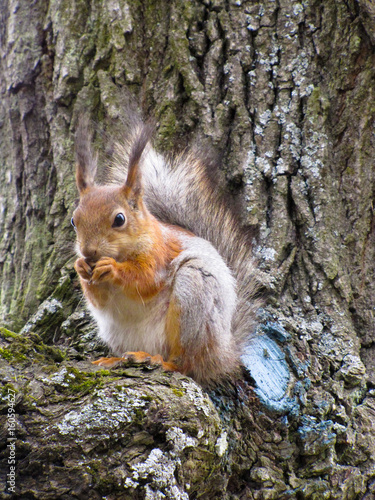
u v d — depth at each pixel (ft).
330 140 26.25
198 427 17.62
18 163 28.78
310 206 25.68
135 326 21.91
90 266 21.02
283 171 26.00
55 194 27.76
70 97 27.78
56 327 25.41
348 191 25.91
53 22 28.22
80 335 24.75
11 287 27.84
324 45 26.55
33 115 28.60
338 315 24.71
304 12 26.78
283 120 26.45
